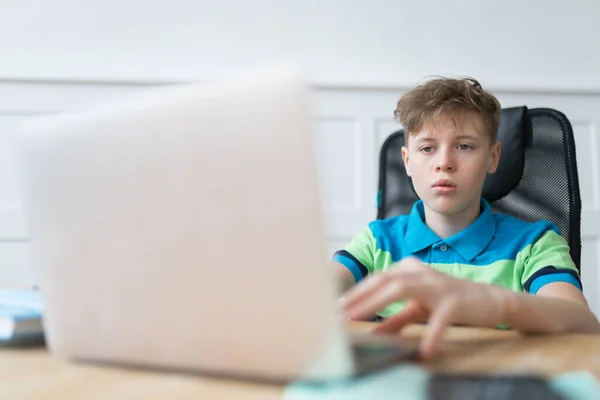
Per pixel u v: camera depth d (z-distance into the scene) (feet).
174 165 1.17
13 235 6.70
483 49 7.10
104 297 1.32
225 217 1.13
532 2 7.11
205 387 1.18
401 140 4.12
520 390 1.12
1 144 6.75
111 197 1.27
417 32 7.09
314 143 1.05
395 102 7.01
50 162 1.35
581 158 6.99
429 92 3.47
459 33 7.10
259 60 7.06
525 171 3.63
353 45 7.09
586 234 6.86
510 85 6.97
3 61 6.81
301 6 7.09
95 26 6.94
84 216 1.32
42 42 6.88
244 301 1.14
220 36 7.05
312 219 1.06
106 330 1.33
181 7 7.02
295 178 1.06
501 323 1.72
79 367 1.39
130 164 1.23
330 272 1.08
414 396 1.08
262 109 1.07
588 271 6.84
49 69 6.81
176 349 1.24
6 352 1.59
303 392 1.10
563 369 1.32
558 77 7.10
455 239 3.41
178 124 1.16
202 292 1.18
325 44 7.08
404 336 1.73
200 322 1.20
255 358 1.15
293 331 1.11
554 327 1.80
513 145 3.65
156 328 1.26
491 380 1.19
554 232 3.33
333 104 6.98
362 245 3.77
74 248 1.35
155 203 1.21
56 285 1.40
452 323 1.69
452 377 1.22
